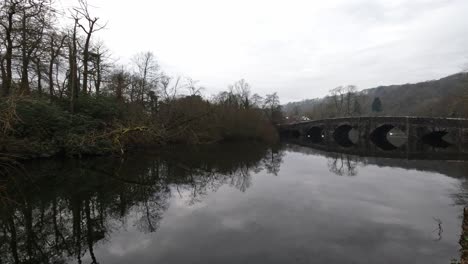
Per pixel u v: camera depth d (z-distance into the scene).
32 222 9.15
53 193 12.22
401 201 11.37
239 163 21.81
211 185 14.22
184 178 15.90
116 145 21.28
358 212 9.98
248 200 11.51
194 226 8.69
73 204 10.90
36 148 17.20
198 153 27.16
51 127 18.45
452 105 41.25
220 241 7.55
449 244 7.38
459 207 10.59
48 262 6.58
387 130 50.22
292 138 65.88
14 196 11.68
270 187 13.81
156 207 10.62
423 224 8.83
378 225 8.72
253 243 7.41
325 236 7.86
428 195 12.34
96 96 24.31
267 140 45.56
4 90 17.30
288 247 7.17
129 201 11.35
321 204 10.90
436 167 20.27
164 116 30.33
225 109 41.44
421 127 38.66
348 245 7.30
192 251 6.99
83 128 20.11
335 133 58.12
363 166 20.86
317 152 31.94
